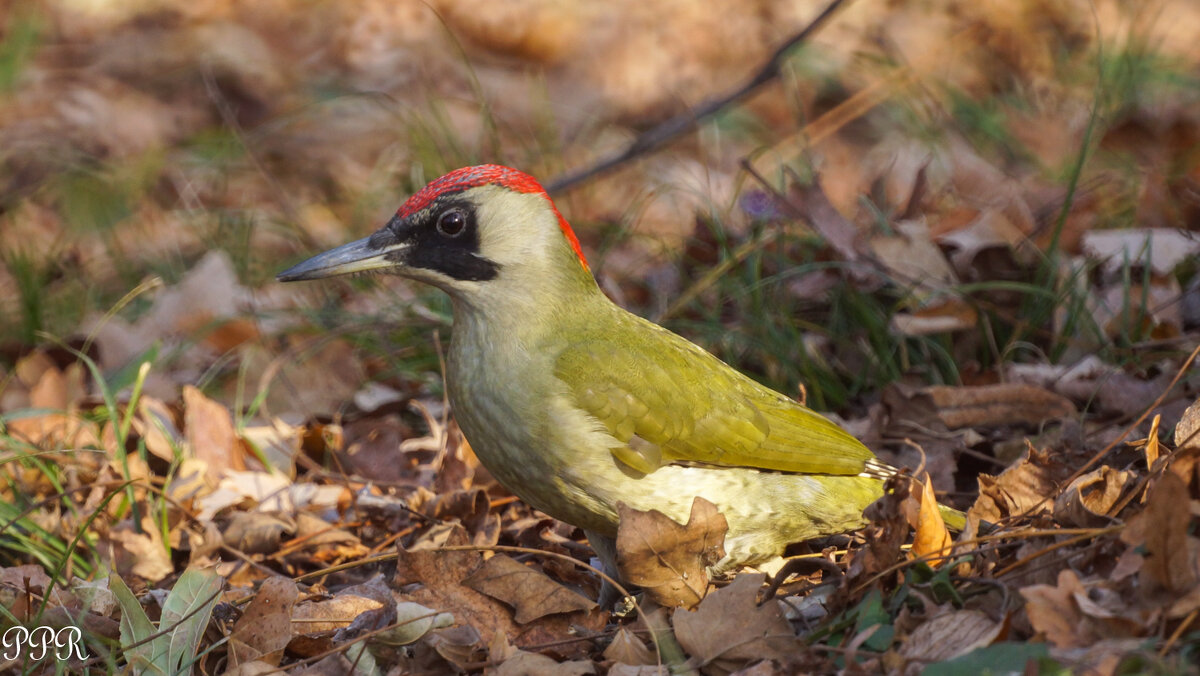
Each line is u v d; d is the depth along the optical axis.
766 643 6.23
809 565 7.33
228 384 12.29
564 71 21.44
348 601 7.38
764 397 7.95
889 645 5.89
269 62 21.39
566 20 22.20
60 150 18.58
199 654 6.71
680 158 17.98
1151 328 10.47
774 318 11.42
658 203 16.38
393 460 10.65
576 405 7.42
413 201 7.70
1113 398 9.51
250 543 9.28
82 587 7.45
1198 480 6.38
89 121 19.66
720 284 11.96
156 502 9.69
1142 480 6.69
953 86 17.00
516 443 7.53
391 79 20.80
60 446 10.42
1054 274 10.98
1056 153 15.42
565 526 9.14
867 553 6.46
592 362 7.48
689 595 6.95
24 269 14.01
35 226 17.02
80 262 15.88
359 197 16.58
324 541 9.26
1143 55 16.75
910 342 11.10
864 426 9.76
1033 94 17.12
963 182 13.59
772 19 21.84
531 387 7.46
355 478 10.46
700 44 21.48
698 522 6.86
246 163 17.97
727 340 11.29
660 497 7.55
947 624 5.88
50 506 9.76
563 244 7.80
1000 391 9.73
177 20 22.78
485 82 20.89
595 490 7.51
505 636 6.66
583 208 16.30
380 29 21.95
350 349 12.47
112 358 12.98
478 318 7.72
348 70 21.19
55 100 20.19
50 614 7.11
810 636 6.27
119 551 9.03
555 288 7.69
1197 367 9.62
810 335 11.48
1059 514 6.75
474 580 7.18
